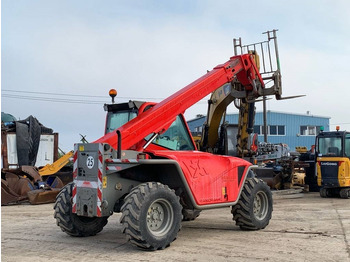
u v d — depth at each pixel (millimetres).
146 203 5598
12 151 15195
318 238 6586
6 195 11953
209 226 7852
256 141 15117
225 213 9773
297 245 6051
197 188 6383
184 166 6230
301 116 40875
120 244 6215
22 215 9750
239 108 12117
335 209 10633
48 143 16750
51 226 8023
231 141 13266
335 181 13992
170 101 6922
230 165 7043
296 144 40469
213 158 6844
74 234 6676
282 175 16359
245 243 6215
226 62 8430
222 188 6836
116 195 6023
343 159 13953
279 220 8594
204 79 7617
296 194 15633
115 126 7676
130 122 6574
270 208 7637
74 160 6160
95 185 5832
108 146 5875
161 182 6570
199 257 5348
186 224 8102
